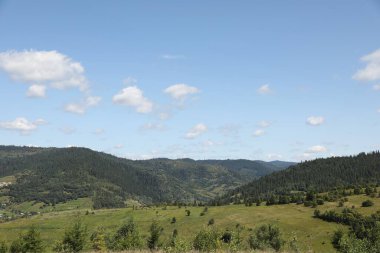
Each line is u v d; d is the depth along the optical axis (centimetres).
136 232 8594
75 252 7062
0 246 8781
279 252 5697
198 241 5747
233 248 5094
